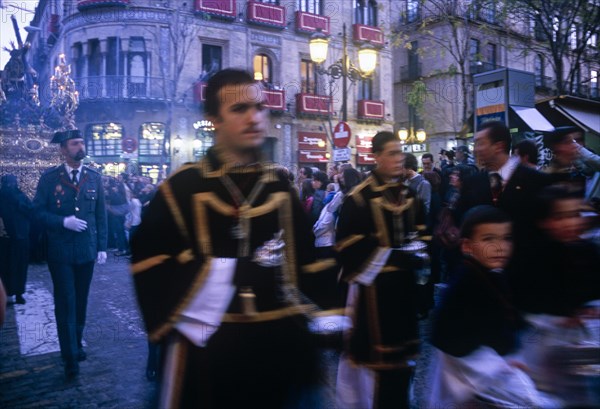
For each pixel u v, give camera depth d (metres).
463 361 2.35
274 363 1.88
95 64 20.28
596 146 11.53
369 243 3.11
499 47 19.67
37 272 10.23
